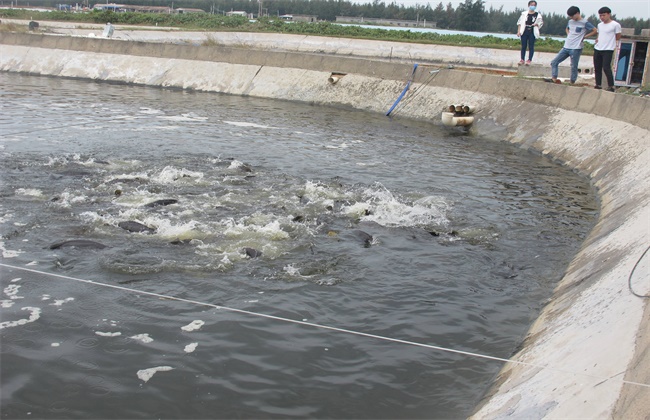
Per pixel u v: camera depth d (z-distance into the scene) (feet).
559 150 64.28
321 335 27.22
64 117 73.51
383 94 91.81
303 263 34.63
